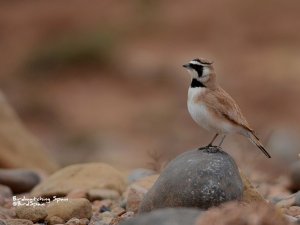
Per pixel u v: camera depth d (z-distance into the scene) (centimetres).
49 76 4931
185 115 4050
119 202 1481
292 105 4181
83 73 4931
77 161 2952
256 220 909
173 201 1148
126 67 4897
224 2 5606
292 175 1662
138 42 5216
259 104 4216
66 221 1320
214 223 922
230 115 1260
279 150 2697
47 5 5828
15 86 4747
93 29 5400
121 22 5503
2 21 5681
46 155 2150
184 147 2952
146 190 1437
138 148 3459
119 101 4488
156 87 4628
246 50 4975
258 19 5366
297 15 5391
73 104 4481
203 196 1138
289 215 1249
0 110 2106
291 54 4834
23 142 2097
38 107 4372
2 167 2005
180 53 4997
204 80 1288
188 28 5331
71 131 4000
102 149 3462
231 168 1176
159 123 3962
